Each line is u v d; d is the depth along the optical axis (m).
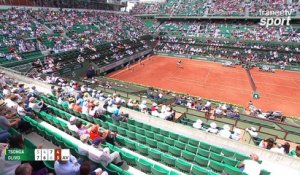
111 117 12.97
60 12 48.00
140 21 69.56
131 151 10.20
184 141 11.86
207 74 40.66
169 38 59.00
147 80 37.38
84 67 36.06
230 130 14.20
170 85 35.03
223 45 51.28
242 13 56.12
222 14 58.06
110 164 7.86
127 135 11.48
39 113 11.99
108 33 50.78
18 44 31.73
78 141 9.66
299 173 10.01
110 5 66.38
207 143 11.53
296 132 15.24
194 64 47.25
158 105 18.00
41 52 33.28
